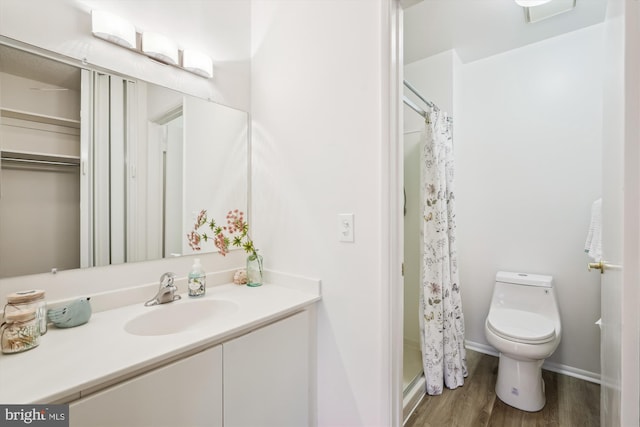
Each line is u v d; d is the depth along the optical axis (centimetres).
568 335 210
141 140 127
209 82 150
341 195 129
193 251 144
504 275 221
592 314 202
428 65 243
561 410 171
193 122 144
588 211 203
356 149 124
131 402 76
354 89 125
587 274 204
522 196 227
